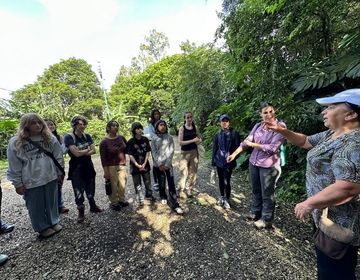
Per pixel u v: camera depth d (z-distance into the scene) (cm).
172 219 320
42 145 278
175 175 550
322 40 391
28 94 2316
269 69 432
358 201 120
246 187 445
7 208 409
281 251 242
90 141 337
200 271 217
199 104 920
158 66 2088
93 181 343
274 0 362
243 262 227
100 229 300
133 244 265
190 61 922
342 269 129
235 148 346
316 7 323
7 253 258
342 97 119
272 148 267
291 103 379
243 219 314
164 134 351
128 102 2195
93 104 2452
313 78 350
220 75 827
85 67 3381
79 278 216
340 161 110
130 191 450
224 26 529
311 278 202
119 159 351
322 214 131
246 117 530
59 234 291
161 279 210
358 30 289
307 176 143
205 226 297
